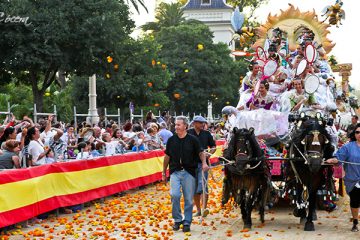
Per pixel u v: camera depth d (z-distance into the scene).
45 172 12.27
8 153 11.99
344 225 11.58
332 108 13.27
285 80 13.84
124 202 14.98
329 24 16.64
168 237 10.43
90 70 28.16
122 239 10.38
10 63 25.73
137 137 19.12
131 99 40.38
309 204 11.00
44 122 17.14
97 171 14.43
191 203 11.07
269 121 12.26
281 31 15.98
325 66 16.20
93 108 33.31
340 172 13.63
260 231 10.98
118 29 27.91
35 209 11.70
